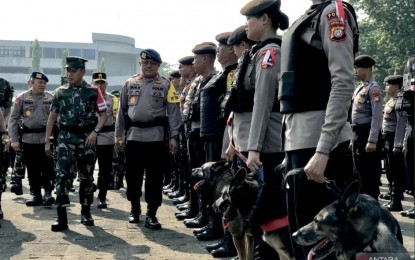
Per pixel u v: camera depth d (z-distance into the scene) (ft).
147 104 20.04
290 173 8.71
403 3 91.97
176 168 29.43
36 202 26.07
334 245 8.01
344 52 8.22
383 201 27.17
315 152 8.31
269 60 11.03
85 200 20.77
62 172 19.65
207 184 14.29
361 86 21.31
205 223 20.16
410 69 17.90
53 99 20.18
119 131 21.09
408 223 19.97
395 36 92.94
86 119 19.99
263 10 11.40
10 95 24.71
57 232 19.49
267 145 12.03
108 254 16.07
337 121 8.16
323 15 8.47
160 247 16.99
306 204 8.84
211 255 15.87
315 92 8.66
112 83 450.30
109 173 25.63
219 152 17.34
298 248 9.33
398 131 22.84
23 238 18.42
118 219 22.21
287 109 8.95
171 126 20.31
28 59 426.92
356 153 21.16
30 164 25.75
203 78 20.20
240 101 13.01
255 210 11.43
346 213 7.82
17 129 25.25
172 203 26.94
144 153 20.16
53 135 23.94
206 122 17.42
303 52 8.71
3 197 29.01
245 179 11.76
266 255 12.62
